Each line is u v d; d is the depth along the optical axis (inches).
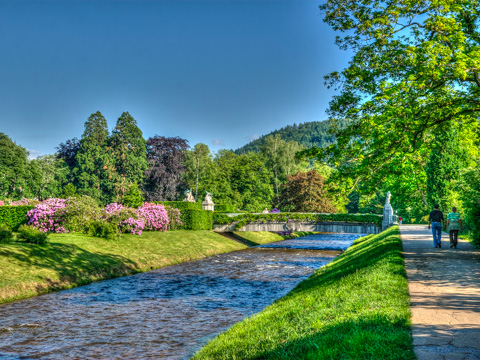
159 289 756.6
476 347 220.7
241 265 1136.2
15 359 372.5
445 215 1403.8
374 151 635.5
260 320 388.8
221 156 4156.0
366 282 423.5
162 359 365.1
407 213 2913.4
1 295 636.1
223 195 3235.7
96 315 550.6
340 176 653.3
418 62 556.7
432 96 612.7
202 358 301.6
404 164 698.8
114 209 1352.1
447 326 262.7
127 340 431.2
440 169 1428.4
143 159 3070.9
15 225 1208.2
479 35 618.8
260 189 3548.2
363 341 230.4
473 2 601.9
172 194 3174.2
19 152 2529.5
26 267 755.4
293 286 797.2
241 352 286.5
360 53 620.1
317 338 257.8
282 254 1472.7
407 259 580.1
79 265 866.8
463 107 631.8
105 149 3171.8
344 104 629.9
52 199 1218.0
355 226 1797.5
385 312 294.0
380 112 609.0
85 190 2891.2
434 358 204.4
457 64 521.0
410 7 595.8
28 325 497.4
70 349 401.4
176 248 1301.7
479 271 478.3
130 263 1008.2
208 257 1332.4
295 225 1852.9
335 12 620.7
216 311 576.7
